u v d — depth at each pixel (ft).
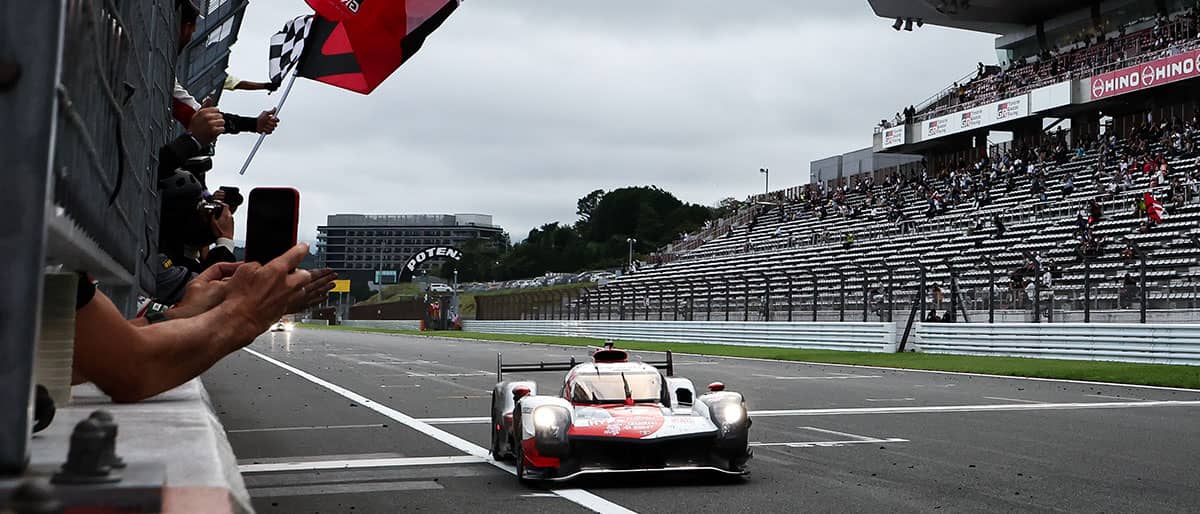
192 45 51.47
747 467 29.35
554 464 25.99
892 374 76.23
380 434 38.34
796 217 204.33
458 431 39.42
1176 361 73.46
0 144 3.02
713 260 187.42
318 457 31.99
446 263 561.84
